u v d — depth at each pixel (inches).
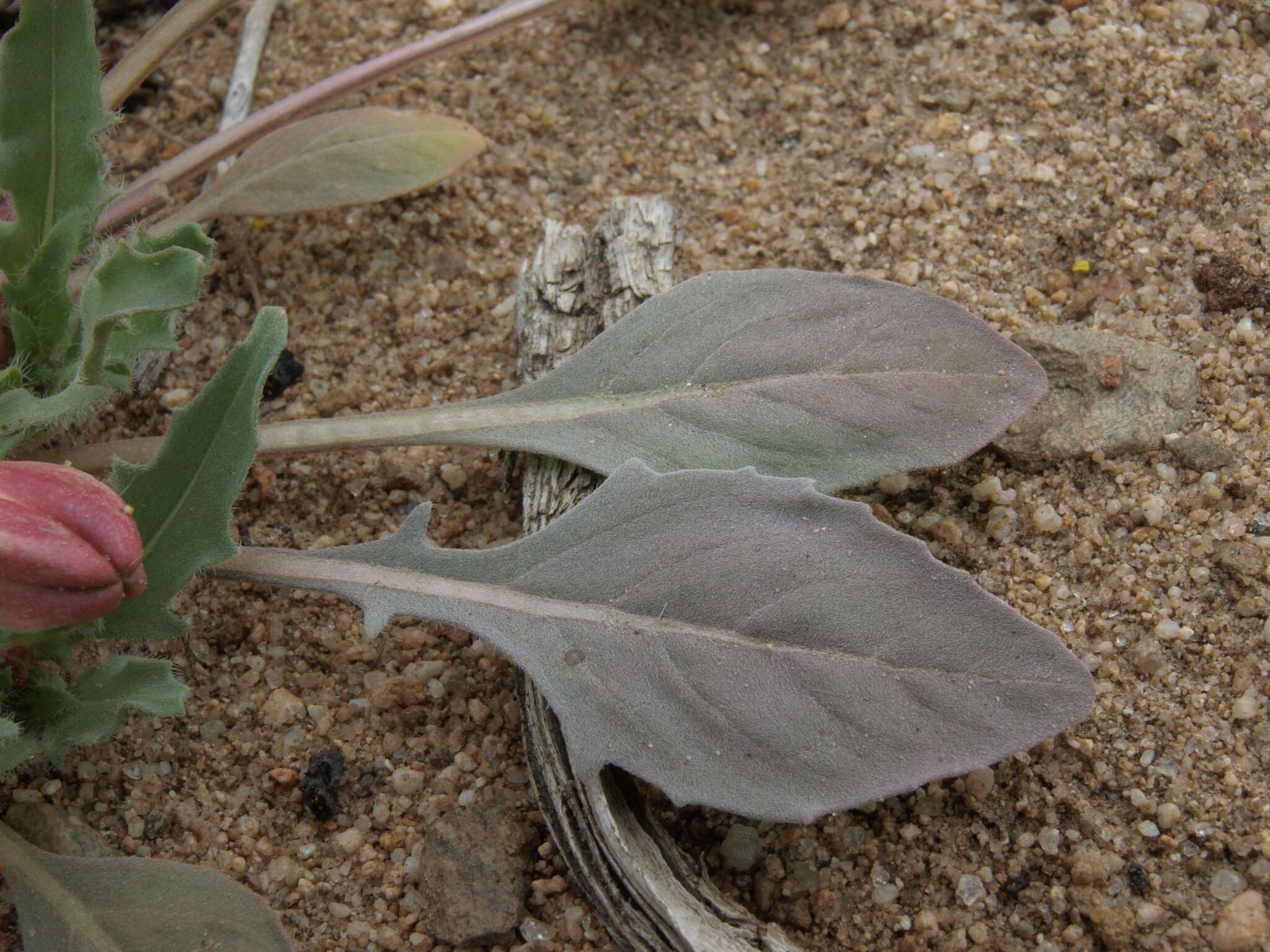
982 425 4.5
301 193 5.4
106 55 6.6
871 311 4.6
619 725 4.2
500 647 4.3
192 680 4.9
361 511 5.4
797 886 4.5
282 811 4.7
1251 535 4.8
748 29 6.5
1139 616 4.7
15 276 4.6
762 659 4.1
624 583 4.3
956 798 4.5
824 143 6.1
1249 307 5.2
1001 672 4.0
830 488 4.5
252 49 6.5
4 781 4.6
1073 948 4.3
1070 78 6.0
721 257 5.8
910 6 6.3
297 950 4.5
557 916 4.5
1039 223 5.6
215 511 4.2
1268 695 4.5
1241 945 4.1
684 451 4.6
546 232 5.5
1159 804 4.4
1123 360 5.1
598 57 6.5
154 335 4.4
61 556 3.6
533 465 5.0
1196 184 5.6
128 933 4.1
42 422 4.3
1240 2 6.0
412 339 5.8
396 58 5.8
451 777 4.8
